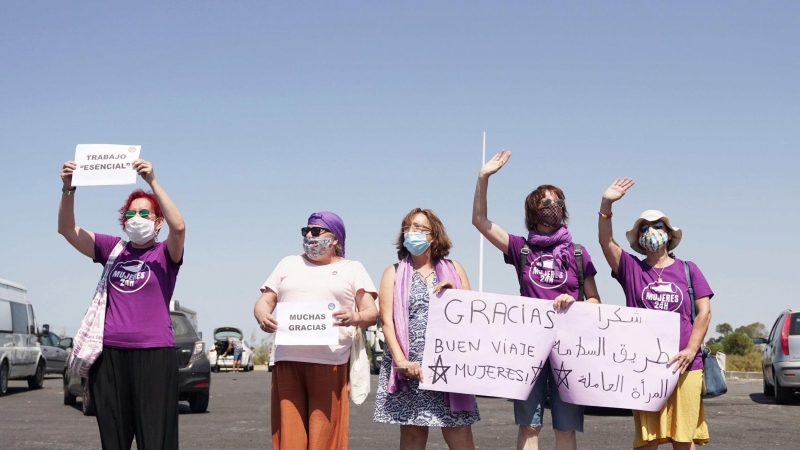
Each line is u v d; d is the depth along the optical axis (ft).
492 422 41.16
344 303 19.81
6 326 64.23
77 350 18.69
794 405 51.42
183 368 45.52
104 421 18.75
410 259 20.48
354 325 19.25
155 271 18.92
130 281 18.79
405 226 20.30
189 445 32.19
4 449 30.22
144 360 18.65
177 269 19.39
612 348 20.04
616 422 40.50
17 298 68.33
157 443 18.52
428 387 19.35
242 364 122.93
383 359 20.03
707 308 20.30
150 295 18.84
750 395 61.11
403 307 19.81
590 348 20.06
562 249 20.30
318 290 19.61
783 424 40.06
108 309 18.95
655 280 20.52
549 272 20.27
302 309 19.17
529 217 20.47
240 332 128.26
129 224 18.92
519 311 19.98
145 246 19.33
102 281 19.01
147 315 18.78
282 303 19.33
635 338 20.06
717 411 47.42
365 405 55.98
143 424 18.52
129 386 18.81
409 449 19.98
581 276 20.44
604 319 20.08
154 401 18.62
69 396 52.65
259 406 52.13
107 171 18.57
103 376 18.76
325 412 19.52
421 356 19.67
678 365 19.90
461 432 19.83
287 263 20.30
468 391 19.44
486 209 20.95
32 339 71.10
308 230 19.85
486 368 19.63
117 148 18.69
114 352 18.72
